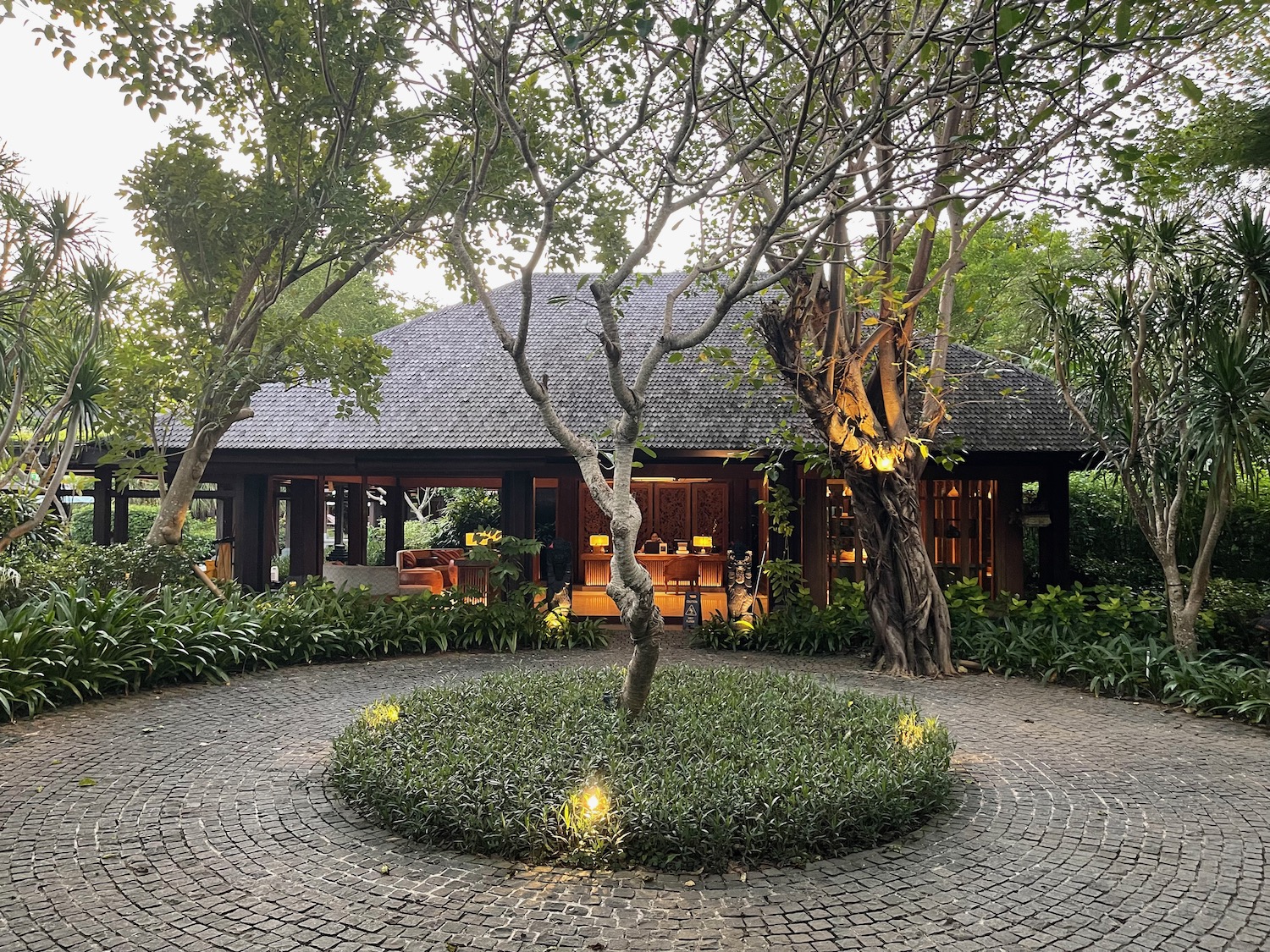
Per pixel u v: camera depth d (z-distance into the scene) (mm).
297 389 12523
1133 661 7770
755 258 4504
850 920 3334
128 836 4145
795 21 6156
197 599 8711
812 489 11766
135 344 8883
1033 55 4113
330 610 9477
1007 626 9344
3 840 4090
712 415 11500
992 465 11258
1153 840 4215
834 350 8836
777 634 10055
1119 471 8523
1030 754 5762
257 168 9172
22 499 9547
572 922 3268
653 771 4258
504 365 12867
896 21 6379
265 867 3771
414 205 9070
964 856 3992
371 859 3848
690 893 3516
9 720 6172
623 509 4926
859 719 5273
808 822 3836
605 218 8281
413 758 4473
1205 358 7688
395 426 11609
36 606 7551
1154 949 3158
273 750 5656
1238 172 8586
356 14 7898
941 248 11477
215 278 9359
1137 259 7984
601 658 9422
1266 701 6574
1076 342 8453
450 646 9828
